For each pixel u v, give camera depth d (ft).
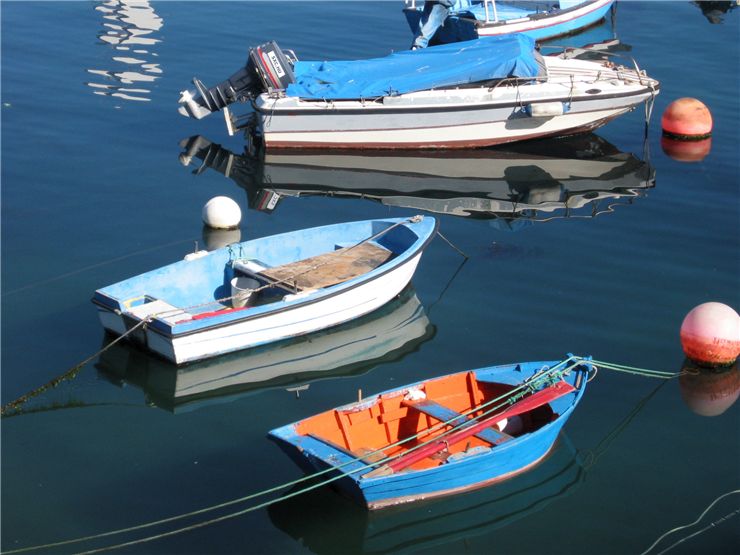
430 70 78.48
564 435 43.16
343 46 102.89
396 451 41.09
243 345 49.32
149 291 51.44
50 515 37.42
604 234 63.36
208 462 40.86
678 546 36.68
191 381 47.21
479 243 61.87
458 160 77.77
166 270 51.98
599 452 42.04
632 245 61.62
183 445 42.09
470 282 56.49
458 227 64.44
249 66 79.66
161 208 67.15
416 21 95.20
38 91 88.79
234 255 54.44
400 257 53.47
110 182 71.10
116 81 92.07
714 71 97.81
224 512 37.78
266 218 66.13
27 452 41.39
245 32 107.96
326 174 74.38
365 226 57.77
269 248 55.67
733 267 58.54
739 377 47.91
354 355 49.37
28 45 101.76
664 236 62.95
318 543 36.42
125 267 58.18
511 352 49.11
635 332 51.19
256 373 48.06
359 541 36.73
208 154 77.46
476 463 37.93
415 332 51.16
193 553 35.63
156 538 36.32
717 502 39.09
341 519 37.68
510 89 77.61
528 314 52.80
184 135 81.15
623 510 38.63
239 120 84.94
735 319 47.67
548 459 41.39
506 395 41.24
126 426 43.47
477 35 88.79
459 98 77.05
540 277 57.11
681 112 81.15
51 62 96.73
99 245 61.11
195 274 53.11
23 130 79.92
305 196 69.97
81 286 55.72
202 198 69.10
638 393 46.34
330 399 45.80
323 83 78.79
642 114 87.20
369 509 37.83
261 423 43.86
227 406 45.21
